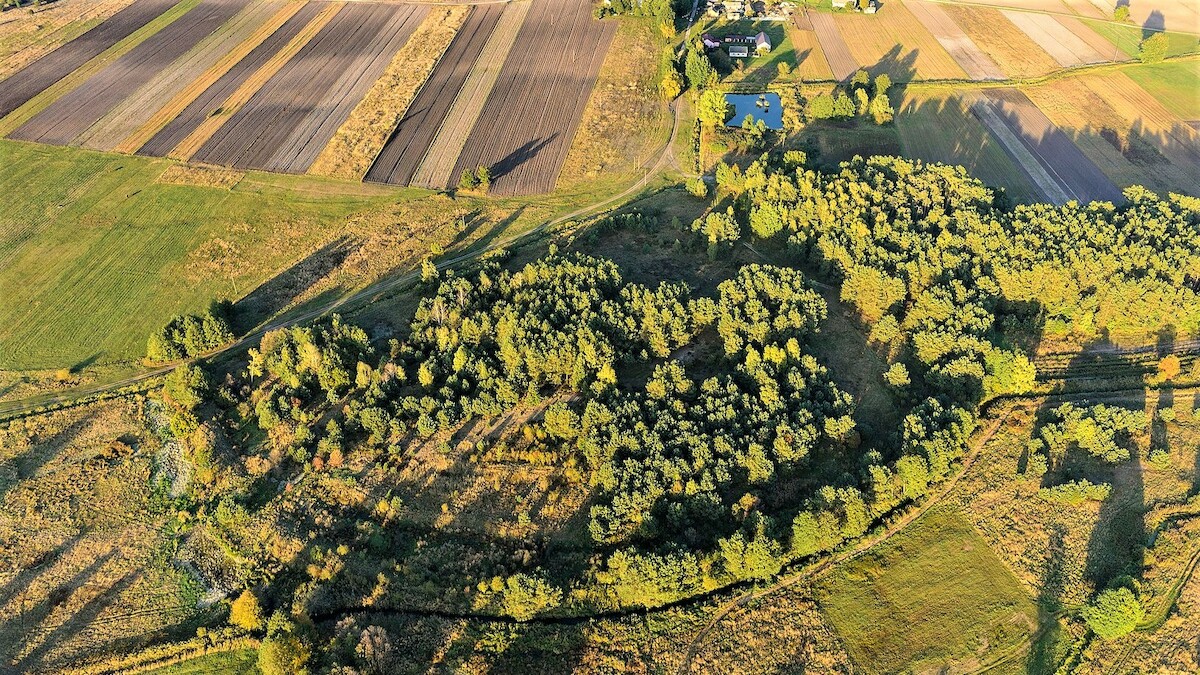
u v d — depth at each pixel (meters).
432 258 144.38
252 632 86.88
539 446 104.44
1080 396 113.19
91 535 97.62
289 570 92.81
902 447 101.44
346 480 101.06
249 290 138.12
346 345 118.81
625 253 142.88
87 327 130.62
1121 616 83.31
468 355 113.50
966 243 130.88
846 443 103.94
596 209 157.00
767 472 97.25
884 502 97.88
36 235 150.00
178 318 124.81
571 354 112.75
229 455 105.94
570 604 87.75
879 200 140.88
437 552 93.06
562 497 99.00
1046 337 123.12
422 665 83.19
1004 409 111.25
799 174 147.75
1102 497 97.31
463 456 103.81
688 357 119.56
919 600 89.69
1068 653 85.19
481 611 87.88
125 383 120.19
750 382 110.44
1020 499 99.50
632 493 94.38
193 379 110.81
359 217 154.88
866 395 113.62
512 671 82.69
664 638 85.56
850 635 86.62
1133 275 126.56
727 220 141.00
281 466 103.94
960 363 109.81
